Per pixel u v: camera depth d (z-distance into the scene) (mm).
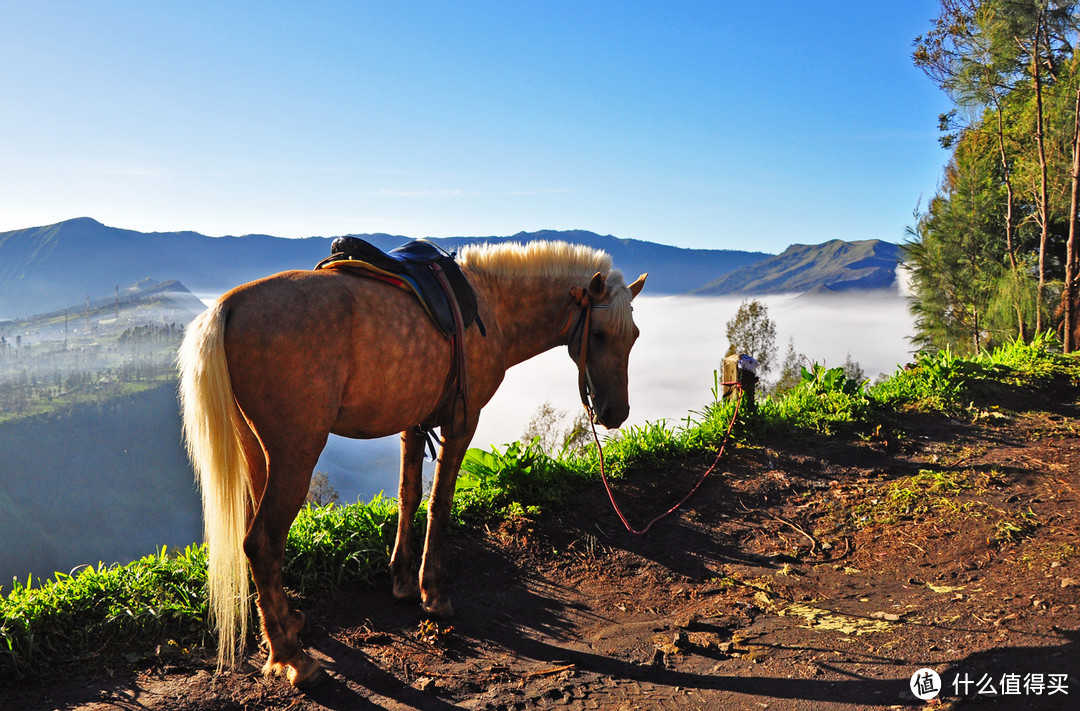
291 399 2879
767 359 35844
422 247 3707
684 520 5230
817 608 3898
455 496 5195
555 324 4301
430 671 3232
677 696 3033
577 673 3260
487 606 4012
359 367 3094
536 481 5430
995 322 15648
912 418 7082
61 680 2963
